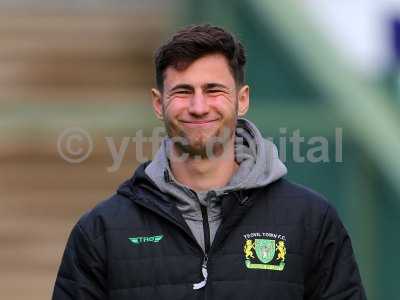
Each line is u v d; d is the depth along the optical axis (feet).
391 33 70.59
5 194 76.43
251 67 65.51
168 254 37.04
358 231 61.36
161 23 93.81
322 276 37.73
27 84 87.40
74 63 89.04
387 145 61.00
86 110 81.97
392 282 60.95
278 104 63.77
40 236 72.90
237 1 66.95
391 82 66.69
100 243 37.58
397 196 60.59
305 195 38.09
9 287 68.44
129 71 88.28
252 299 36.68
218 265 36.81
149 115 78.38
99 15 95.76
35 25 93.91
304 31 65.10
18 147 79.10
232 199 37.01
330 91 63.00
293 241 37.27
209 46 36.50
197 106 36.42
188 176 37.86
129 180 38.50
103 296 37.88
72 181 77.10
